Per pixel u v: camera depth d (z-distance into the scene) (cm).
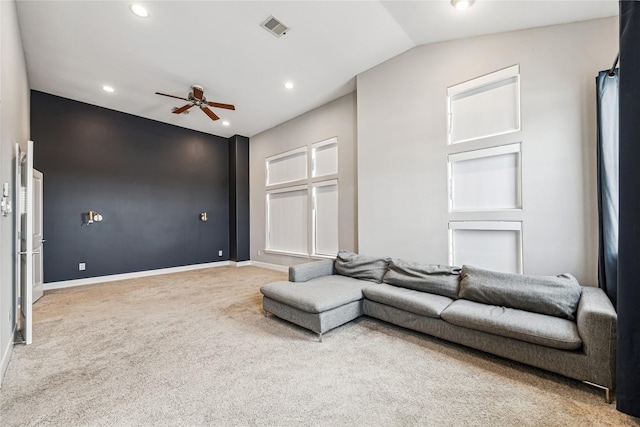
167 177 622
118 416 167
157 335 282
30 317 263
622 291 167
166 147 621
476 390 190
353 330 291
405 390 191
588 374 183
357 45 354
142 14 294
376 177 404
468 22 294
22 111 352
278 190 635
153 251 596
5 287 227
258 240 694
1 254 212
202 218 672
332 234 525
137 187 577
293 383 200
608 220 230
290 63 392
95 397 184
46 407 175
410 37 339
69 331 292
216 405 177
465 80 327
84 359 234
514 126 299
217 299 407
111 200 544
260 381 202
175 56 372
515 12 265
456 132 339
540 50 280
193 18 301
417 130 364
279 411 171
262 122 623
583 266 258
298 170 593
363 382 200
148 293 441
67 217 495
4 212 225
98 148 530
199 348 253
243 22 308
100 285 496
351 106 483
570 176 264
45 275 472
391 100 388
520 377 204
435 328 258
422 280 301
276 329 296
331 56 377
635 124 164
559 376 204
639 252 161
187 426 159
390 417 166
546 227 275
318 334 280
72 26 312
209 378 206
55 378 206
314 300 274
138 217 577
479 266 319
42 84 446
